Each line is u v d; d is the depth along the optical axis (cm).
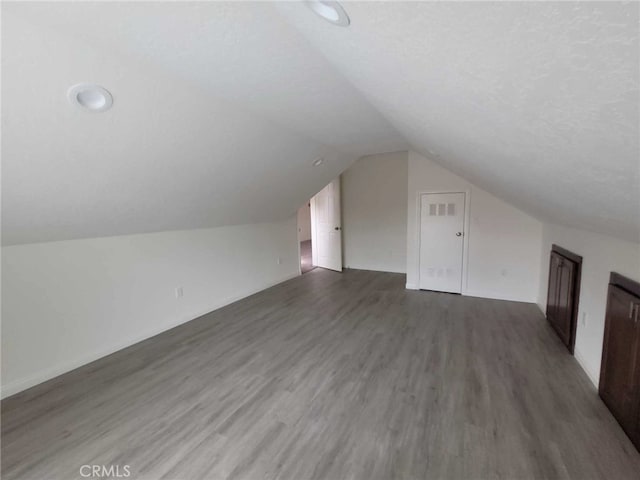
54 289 243
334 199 573
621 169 84
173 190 270
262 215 447
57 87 142
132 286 299
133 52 140
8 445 172
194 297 365
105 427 185
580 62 51
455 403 197
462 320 334
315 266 639
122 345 291
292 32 125
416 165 430
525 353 258
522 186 200
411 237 448
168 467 155
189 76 166
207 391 219
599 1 37
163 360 266
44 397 215
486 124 114
